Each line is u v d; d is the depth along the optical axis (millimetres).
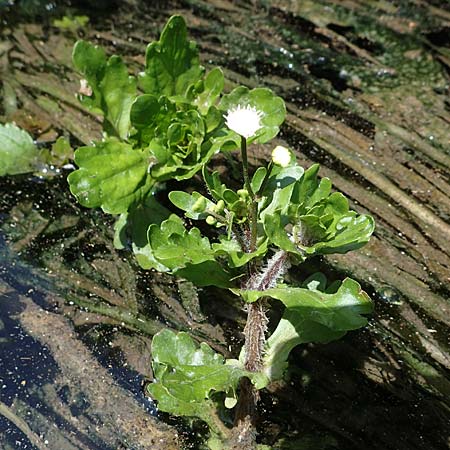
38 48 334
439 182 288
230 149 233
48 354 227
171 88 249
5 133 282
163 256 188
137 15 357
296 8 367
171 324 238
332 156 296
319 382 224
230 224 189
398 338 238
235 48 343
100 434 209
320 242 189
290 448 208
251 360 200
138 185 233
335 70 335
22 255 254
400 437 213
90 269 251
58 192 275
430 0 368
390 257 262
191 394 177
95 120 303
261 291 192
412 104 319
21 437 208
